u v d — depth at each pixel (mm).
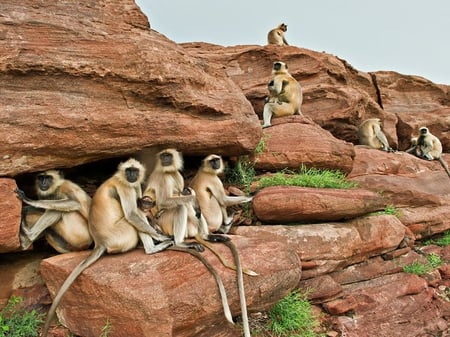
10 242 6094
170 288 5875
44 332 5668
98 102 7195
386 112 18797
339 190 9367
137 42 7719
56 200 6559
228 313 6012
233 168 10195
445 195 12828
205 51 16312
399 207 11750
